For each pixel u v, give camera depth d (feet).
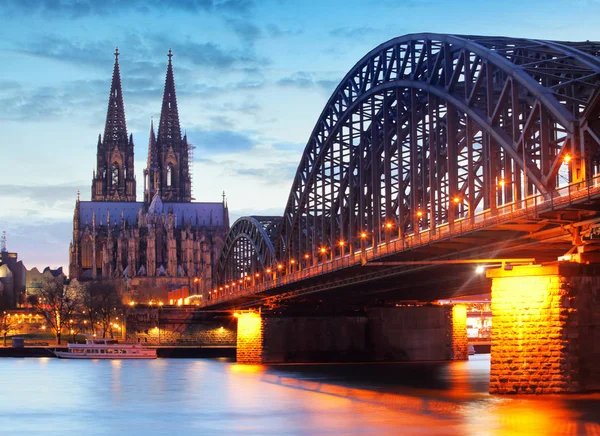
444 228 308.60
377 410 275.18
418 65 344.69
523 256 293.64
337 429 234.17
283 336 566.36
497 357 256.11
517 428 209.56
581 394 245.65
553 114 250.37
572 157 242.17
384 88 373.20
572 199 226.79
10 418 280.92
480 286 420.77
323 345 564.30
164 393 365.61
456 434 211.61
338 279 437.17
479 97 318.86
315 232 476.54
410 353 560.20
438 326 564.30
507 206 260.62
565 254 268.62
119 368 570.46
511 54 286.05
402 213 356.59
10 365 622.54
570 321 245.65
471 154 295.69
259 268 648.79
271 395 342.44
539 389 248.11
